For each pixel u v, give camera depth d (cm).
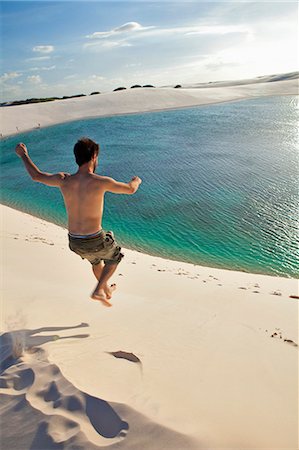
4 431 242
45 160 3453
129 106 7156
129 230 1552
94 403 259
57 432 238
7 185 2631
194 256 1275
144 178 2375
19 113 6769
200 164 2631
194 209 1758
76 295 573
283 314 577
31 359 320
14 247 972
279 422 268
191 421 250
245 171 2350
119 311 512
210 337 445
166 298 659
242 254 1270
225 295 687
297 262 1191
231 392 308
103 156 3172
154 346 395
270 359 391
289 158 2598
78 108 7088
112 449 223
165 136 4019
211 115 5522
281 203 1745
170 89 8775
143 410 254
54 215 1897
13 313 459
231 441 234
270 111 5453
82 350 358
